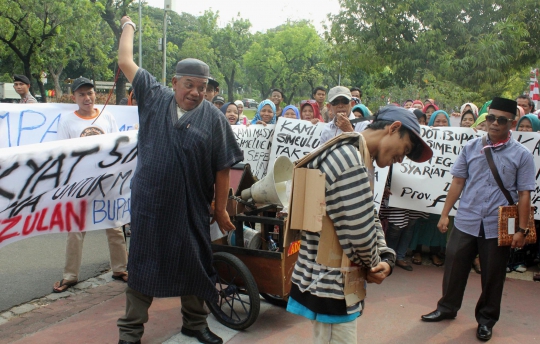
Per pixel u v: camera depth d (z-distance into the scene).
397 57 13.49
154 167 3.05
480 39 12.11
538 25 12.20
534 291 4.84
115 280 4.88
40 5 22.02
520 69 13.35
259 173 6.37
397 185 5.39
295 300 2.32
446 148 5.46
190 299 3.48
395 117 2.26
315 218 2.14
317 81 40.88
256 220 3.79
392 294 4.66
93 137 3.81
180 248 3.14
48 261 5.37
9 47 23.28
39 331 3.69
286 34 39.91
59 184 3.66
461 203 3.91
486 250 3.73
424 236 5.64
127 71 3.28
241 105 10.65
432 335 3.83
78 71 47.62
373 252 2.16
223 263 3.84
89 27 24.58
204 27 44.88
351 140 2.18
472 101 11.80
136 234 3.13
